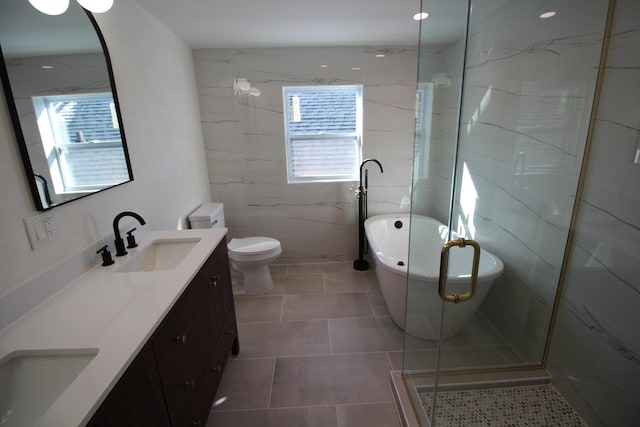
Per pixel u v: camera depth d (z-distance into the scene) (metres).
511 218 1.93
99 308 1.08
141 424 0.90
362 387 1.81
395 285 2.17
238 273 3.23
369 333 2.29
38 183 1.15
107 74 1.56
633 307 1.25
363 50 2.96
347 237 3.44
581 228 1.48
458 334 1.86
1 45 1.02
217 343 1.68
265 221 3.36
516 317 1.93
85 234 1.40
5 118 1.04
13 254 1.06
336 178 3.35
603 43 1.29
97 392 0.71
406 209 3.38
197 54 2.89
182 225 2.52
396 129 3.15
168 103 2.32
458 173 2.41
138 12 1.91
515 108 1.86
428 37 2.35
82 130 1.39
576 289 1.54
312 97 3.14
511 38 1.86
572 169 1.49
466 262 1.84
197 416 1.35
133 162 1.82
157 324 0.99
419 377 1.77
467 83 2.32
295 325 2.40
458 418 1.58
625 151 1.23
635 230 1.21
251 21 2.25
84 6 1.26
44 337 0.93
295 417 1.63
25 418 0.81
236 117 3.05
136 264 1.54
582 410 1.55
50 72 1.21
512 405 1.64
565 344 1.64
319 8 2.06
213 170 3.18
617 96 1.25
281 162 3.20
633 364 1.27
